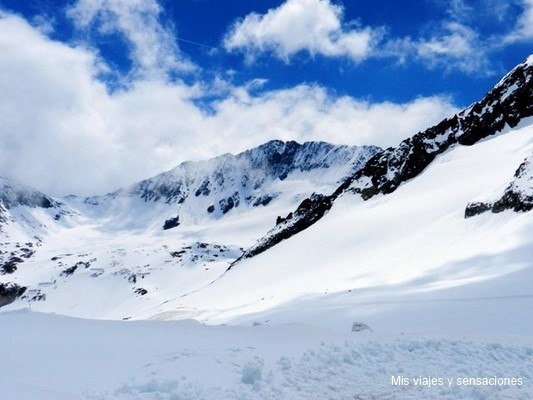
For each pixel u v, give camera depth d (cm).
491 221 7844
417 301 4469
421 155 14488
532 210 7025
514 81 14450
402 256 8194
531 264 5188
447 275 5875
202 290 12988
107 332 2005
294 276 9838
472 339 1906
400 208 11669
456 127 14962
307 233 13575
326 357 1614
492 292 4281
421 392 1354
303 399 1290
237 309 7562
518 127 13688
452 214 9481
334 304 5322
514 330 2853
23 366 1434
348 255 9906
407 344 1819
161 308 12400
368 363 1619
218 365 1512
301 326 2362
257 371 1411
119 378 1373
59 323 2270
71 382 1320
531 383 1432
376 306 4509
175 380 1306
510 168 10844
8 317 2467
